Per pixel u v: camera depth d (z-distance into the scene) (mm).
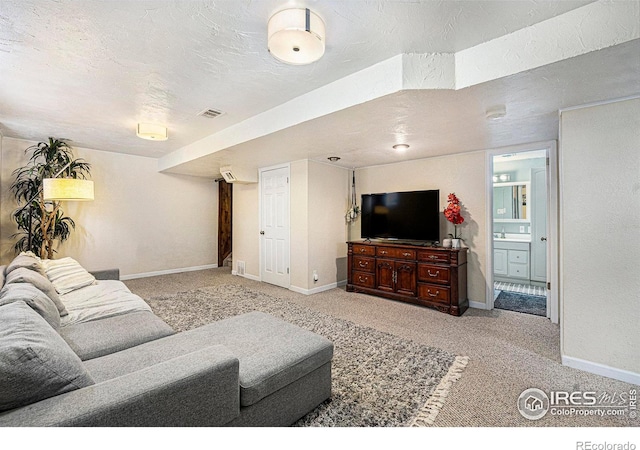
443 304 3500
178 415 1070
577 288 2195
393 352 2436
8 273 2215
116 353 1572
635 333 1996
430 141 3301
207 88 2439
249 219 5508
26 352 943
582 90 1945
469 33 1724
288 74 2199
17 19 1583
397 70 1949
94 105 2807
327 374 1760
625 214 2029
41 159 4285
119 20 1604
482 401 1788
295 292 4477
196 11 1533
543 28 1633
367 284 4273
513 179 5641
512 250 5309
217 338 1781
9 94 2559
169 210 5762
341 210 4980
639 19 1396
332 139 3186
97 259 4879
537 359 2326
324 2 1468
